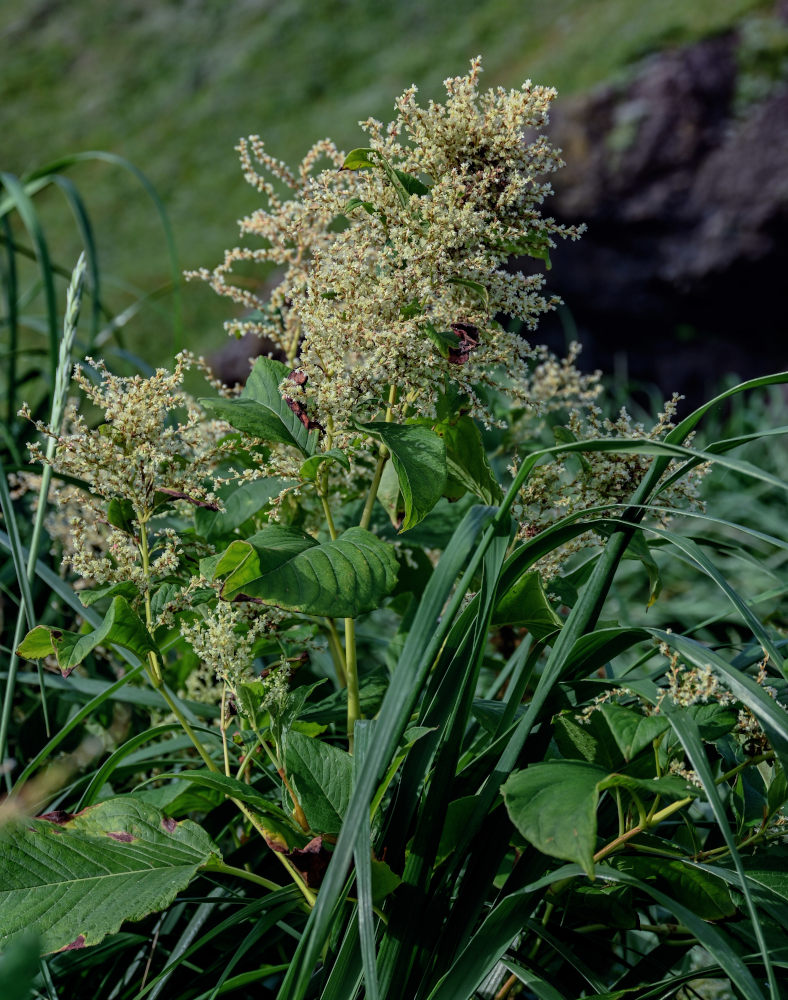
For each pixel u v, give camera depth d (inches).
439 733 47.8
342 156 54.1
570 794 44.5
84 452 48.8
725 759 49.9
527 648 54.1
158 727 52.2
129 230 308.2
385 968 46.7
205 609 51.0
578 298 240.4
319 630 57.2
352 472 55.1
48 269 68.3
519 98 49.9
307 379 49.9
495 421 51.1
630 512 49.2
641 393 236.1
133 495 49.2
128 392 49.4
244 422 49.9
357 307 50.1
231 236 291.1
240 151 53.7
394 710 44.6
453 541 46.6
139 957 54.3
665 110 239.1
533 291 51.3
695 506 51.9
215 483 50.7
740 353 238.2
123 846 47.5
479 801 47.3
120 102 370.9
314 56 352.8
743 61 241.4
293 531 49.4
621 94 245.6
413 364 49.9
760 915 47.8
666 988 47.1
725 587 47.0
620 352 241.4
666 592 103.0
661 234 237.5
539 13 319.0
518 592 50.3
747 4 251.6
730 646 52.9
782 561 100.5
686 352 239.3
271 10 382.0
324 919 42.8
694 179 235.5
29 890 46.1
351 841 43.4
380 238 50.9
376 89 324.2
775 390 166.9
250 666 49.4
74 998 54.0
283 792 49.5
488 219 50.6
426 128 50.6
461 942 47.0
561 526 48.2
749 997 42.9
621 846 47.1
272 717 48.7
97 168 342.0
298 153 311.4
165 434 49.5
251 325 54.3
